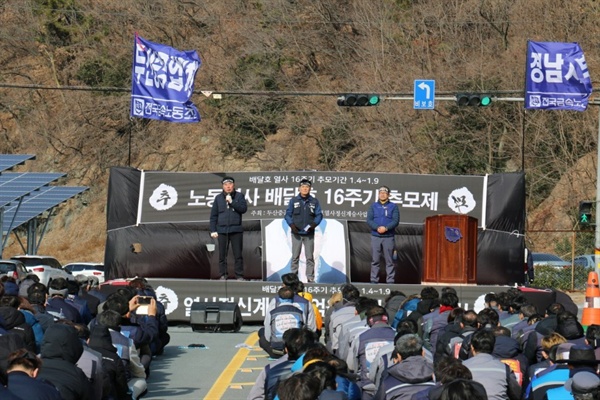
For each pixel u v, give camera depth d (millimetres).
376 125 54188
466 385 7348
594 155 50188
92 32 65625
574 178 50250
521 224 25219
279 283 22953
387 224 23344
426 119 52531
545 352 11203
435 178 25484
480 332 10180
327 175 25516
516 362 11242
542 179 51156
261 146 59875
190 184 25609
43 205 45438
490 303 17125
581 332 12227
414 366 9344
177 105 30266
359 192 25422
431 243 22891
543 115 50812
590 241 47750
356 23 56469
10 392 7027
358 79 54938
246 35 59219
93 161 63594
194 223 25453
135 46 29969
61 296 15242
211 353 18906
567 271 41562
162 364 17562
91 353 10258
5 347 9102
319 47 58062
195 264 25406
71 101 64688
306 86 58281
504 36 52906
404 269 25359
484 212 25266
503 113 51406
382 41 54375
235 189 25594
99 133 63969
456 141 51844
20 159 41938
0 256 40562
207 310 21891
